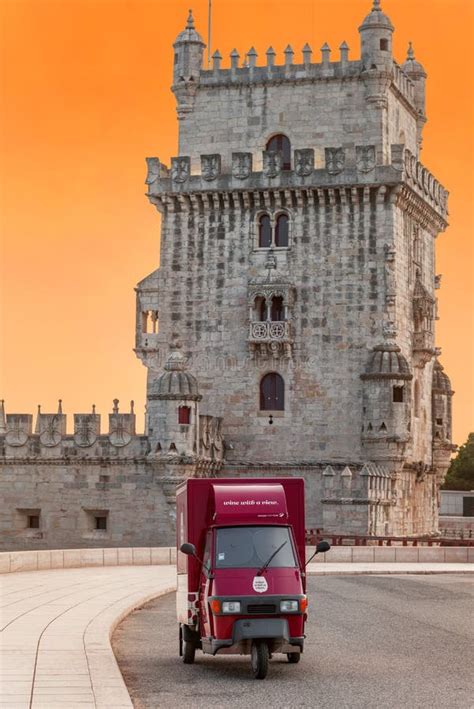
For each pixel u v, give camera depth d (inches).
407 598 1913.1
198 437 3070.9
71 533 3117.6
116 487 3088.1
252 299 3216.0
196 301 3277.6
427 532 3513.8
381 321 3154.5
